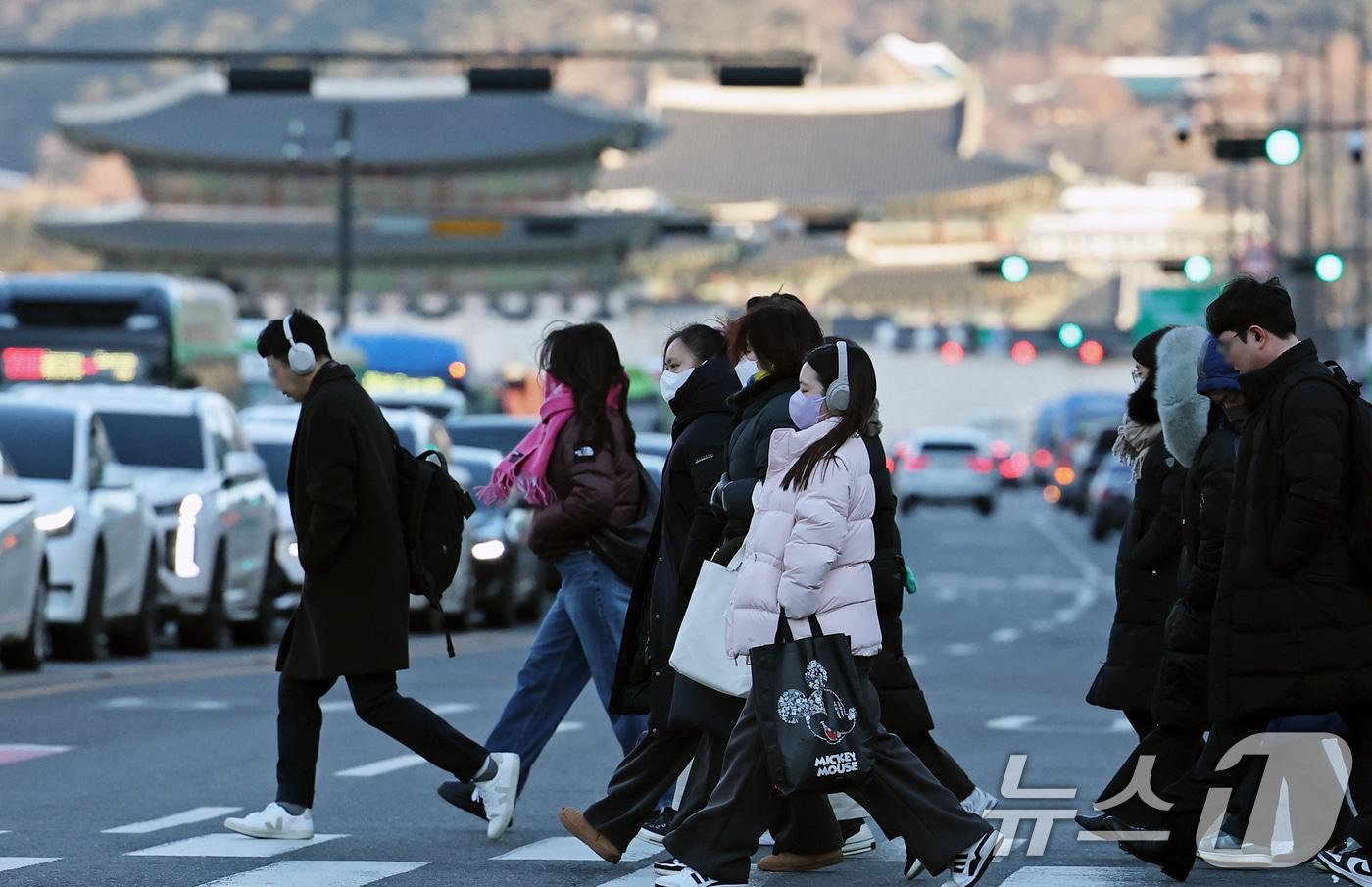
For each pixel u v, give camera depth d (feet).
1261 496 82.64
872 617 80.02
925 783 81.46
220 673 178.60
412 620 233.96
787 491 79.61
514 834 98.48
